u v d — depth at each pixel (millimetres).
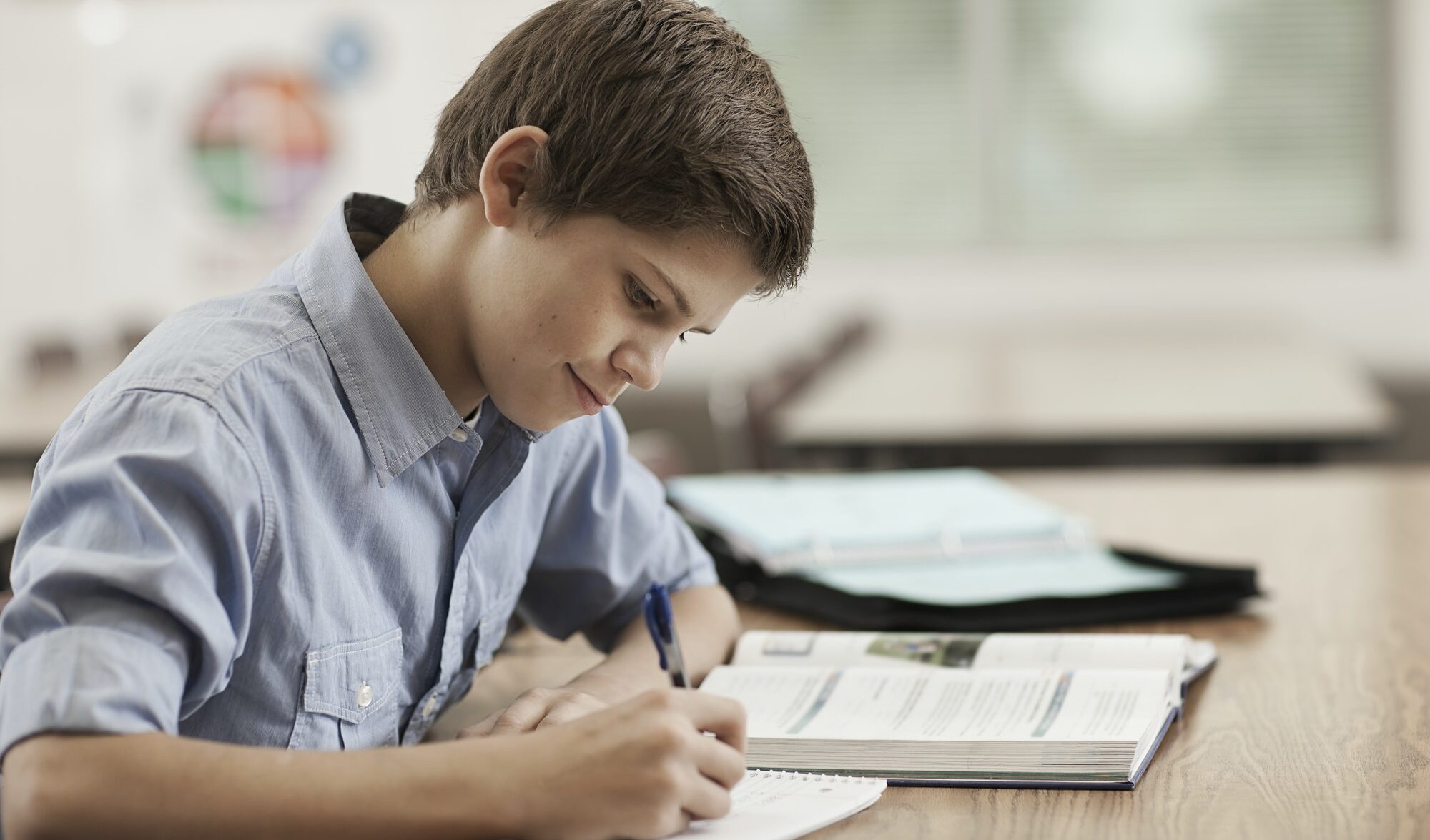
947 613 1218
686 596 1200
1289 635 1217
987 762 858
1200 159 4891
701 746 721
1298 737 941
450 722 1053
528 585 1186
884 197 5031
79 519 725
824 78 5016
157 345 807
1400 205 4766
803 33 5004
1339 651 1161
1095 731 871
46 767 662
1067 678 970
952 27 4945
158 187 5012
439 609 947
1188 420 2713
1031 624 1223
